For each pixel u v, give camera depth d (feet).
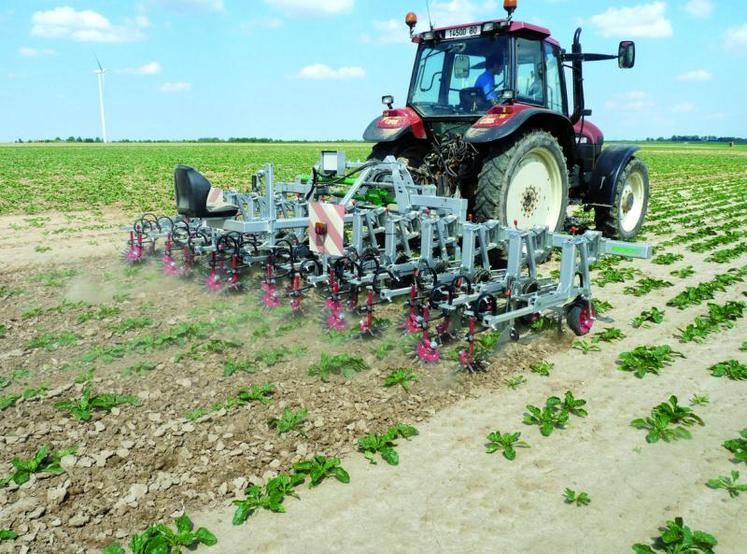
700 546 10.04
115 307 21.80
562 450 13.10
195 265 25.75
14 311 21.54
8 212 46.78
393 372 16.51
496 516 10.96
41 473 11.94
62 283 25.13
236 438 13.34
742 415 14.73
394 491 11.65
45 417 13.98
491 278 20.68
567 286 19.04
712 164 135.95
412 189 23.41
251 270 25.35
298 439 13.37
